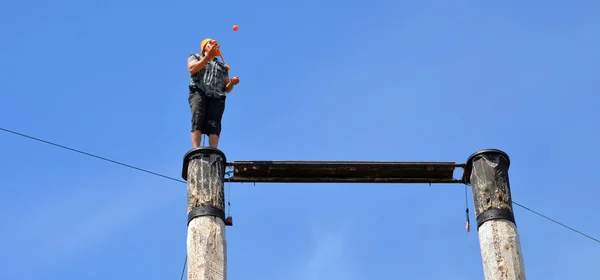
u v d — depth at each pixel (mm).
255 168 18125
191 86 18844
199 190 17172
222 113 18938
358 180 18672
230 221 17297
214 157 17547
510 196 17844
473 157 18203
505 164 18141
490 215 17578
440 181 18781
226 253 16812
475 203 17906
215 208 17047
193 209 17031
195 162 17453
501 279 16938
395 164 18359
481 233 17562
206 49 19375
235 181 18250
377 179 18734
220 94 18891
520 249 17297
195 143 18484
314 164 18203
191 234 16781
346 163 18266
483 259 17328
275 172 18359
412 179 18766
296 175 18500
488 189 17812
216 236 16781
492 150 18156
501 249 17188
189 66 18922
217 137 18781
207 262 16484
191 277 16406
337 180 18641
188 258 16625
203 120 18688
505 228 17406
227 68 19438
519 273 16953
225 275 16562
